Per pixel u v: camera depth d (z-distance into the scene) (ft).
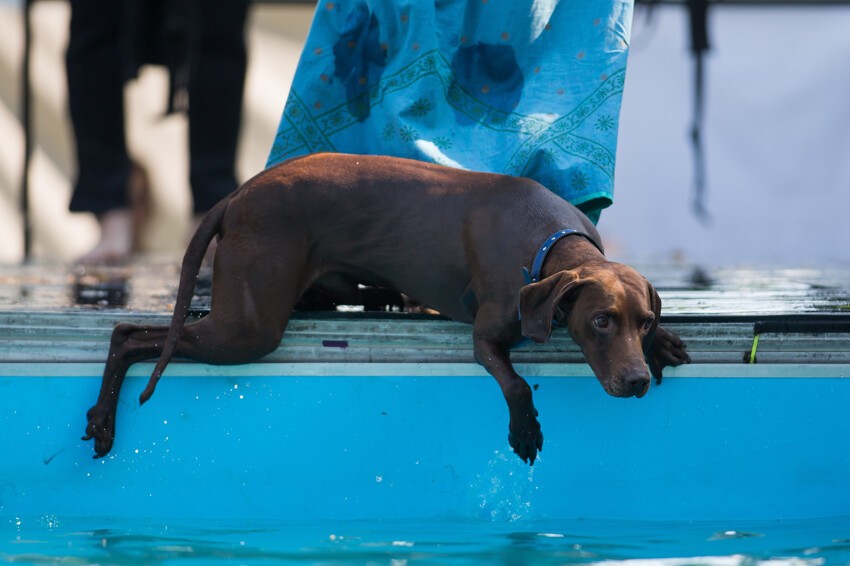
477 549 16.75
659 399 19.72
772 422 19.85
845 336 19.92
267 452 19.29
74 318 19.34
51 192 53.57
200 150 46.34
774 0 53.78
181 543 17.01
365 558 16.10
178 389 19.15
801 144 54.65
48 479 19.04
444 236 18.78
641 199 54.70
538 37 22.44
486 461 19.49
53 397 19.11
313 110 22.20
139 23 45.91
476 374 19.52
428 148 21.27
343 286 20.43
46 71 53.26
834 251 54.80
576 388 19.60
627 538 17.70
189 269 19.02
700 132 51.93
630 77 53.98
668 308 23.08
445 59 22.06
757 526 18.84
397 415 19.44
